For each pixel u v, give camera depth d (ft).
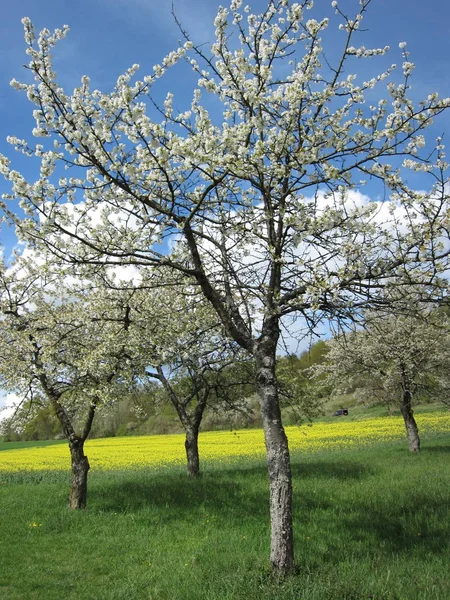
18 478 66.95
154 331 35.47
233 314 22.22
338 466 49.03
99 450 109.40
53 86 18.02
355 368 59.72
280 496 19.34
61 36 18.03
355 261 19.21
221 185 21.71
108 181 18.84
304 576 18.45
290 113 19.12
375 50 20.68
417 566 19.52
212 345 34.19
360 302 19.51
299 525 27.09
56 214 19.43
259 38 21.56
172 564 22.70
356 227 19.24
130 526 30.58
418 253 18.69
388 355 55.31
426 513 27.40
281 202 20.71
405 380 57.21
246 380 50.96
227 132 16.97
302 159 18.42
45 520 32.65
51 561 24.85
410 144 19.62
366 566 19.79
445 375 59.98
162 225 21.50
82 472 36.47
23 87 18.22
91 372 35.09
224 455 81.41
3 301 36.37
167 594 18.78
